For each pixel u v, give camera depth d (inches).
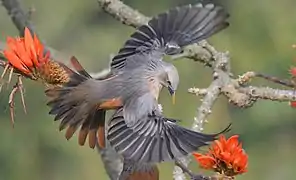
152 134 231.6
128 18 389.4
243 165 286.7
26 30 271.0
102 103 244.1
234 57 893.2
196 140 228.7
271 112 858.8
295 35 898.1
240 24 909.8
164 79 247.4
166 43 255.6
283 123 861.8
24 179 889.5
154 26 257.6
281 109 856.9
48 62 267.1
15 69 269.4
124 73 250.1
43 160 888.9
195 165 463.5
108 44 961.5
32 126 877.8
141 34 258.5
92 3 989.8
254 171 859.4
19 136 880.9
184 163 319.9
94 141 247.3
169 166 784.9
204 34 254.2
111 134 234.4
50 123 884.6
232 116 864.3
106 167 416.5
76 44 965.8
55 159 895.1
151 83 245.6
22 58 267.9
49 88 250.4
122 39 973.8
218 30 253.3
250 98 348.5
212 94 353.1
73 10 982.4
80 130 246.7
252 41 903.7
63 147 892.6
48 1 971.9
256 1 914.1
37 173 884.6
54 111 247.1
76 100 245.9
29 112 868.0
